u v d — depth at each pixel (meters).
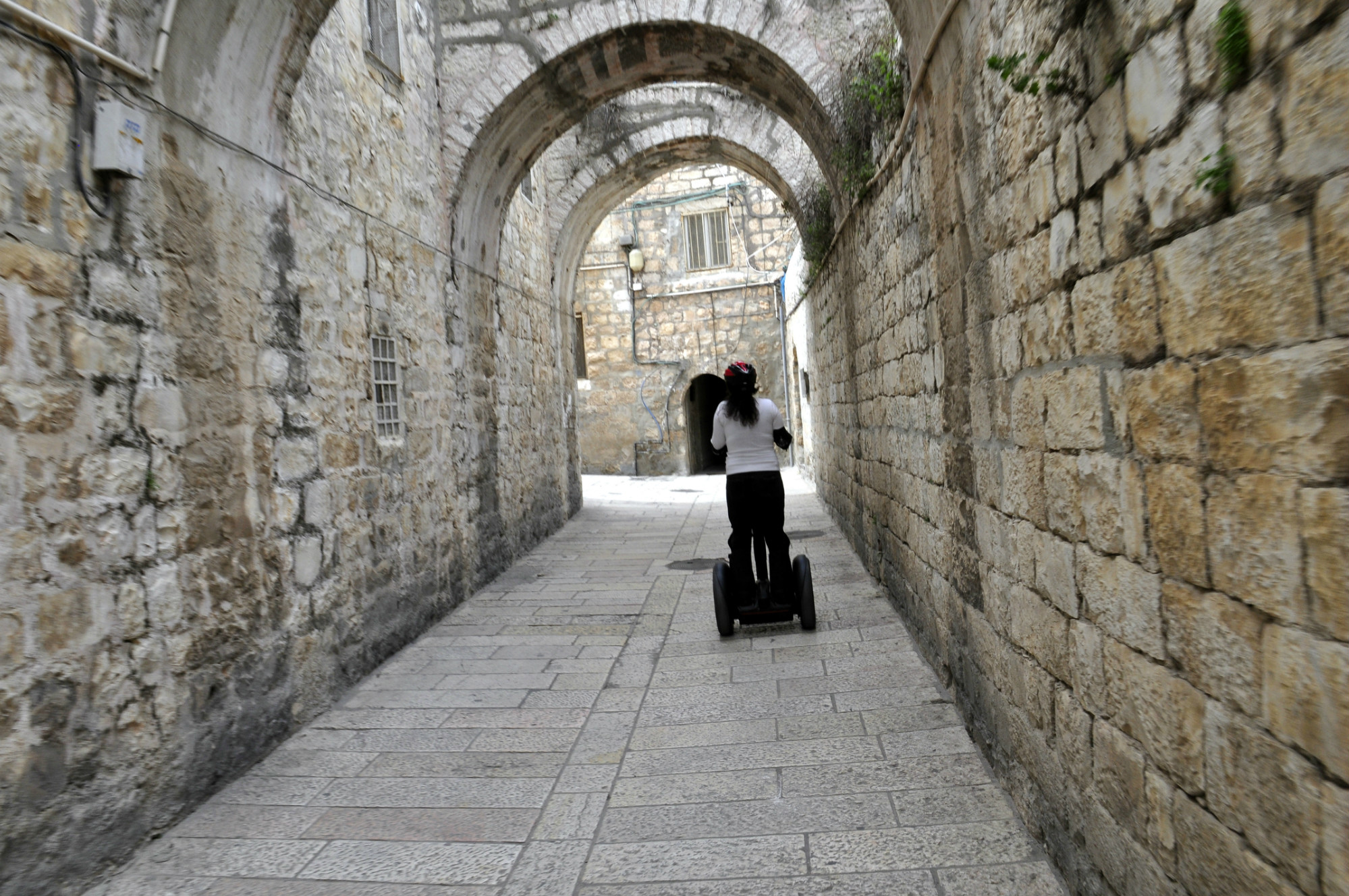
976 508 3.31
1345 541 1.13
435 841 3.04
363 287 5.35
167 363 3.37
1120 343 1.84
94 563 2.92
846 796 3.15
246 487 3.91
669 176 19.50
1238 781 1.46
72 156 2.91
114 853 2.92
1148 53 1.61
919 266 4.20
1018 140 2.47
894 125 4.69
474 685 4.81
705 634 5.63
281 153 4.36
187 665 3.38
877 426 6.25
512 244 9.24
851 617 5.65
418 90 6.59
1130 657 1.90
